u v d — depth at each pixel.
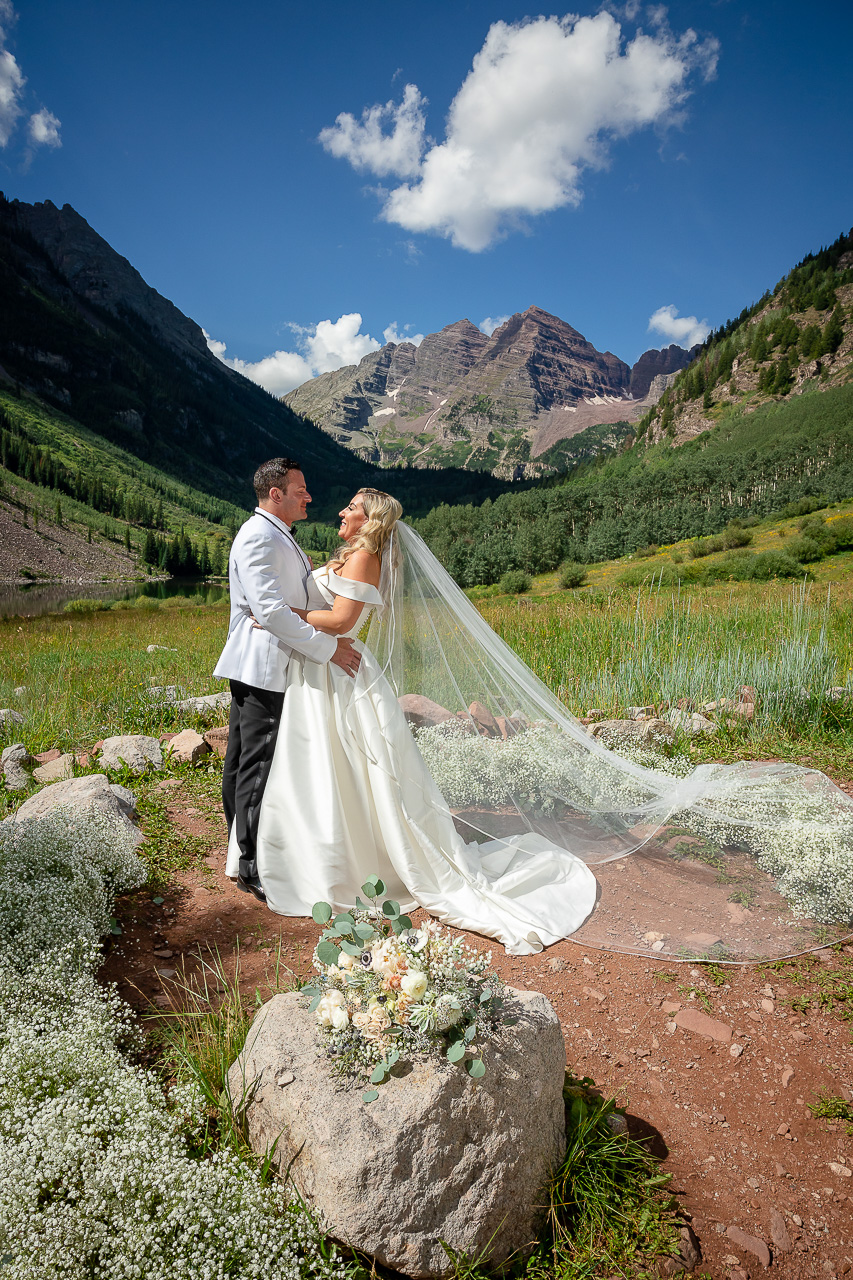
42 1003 2.03
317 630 2.89
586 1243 1.61
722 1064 2.21
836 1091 2.11
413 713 3.43
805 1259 1.64
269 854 2.90
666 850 3.29
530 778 3.45
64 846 2.76
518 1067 1.69
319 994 1.80
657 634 7.57
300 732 2.90
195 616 34.41
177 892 3.08
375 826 2.99
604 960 2.69
